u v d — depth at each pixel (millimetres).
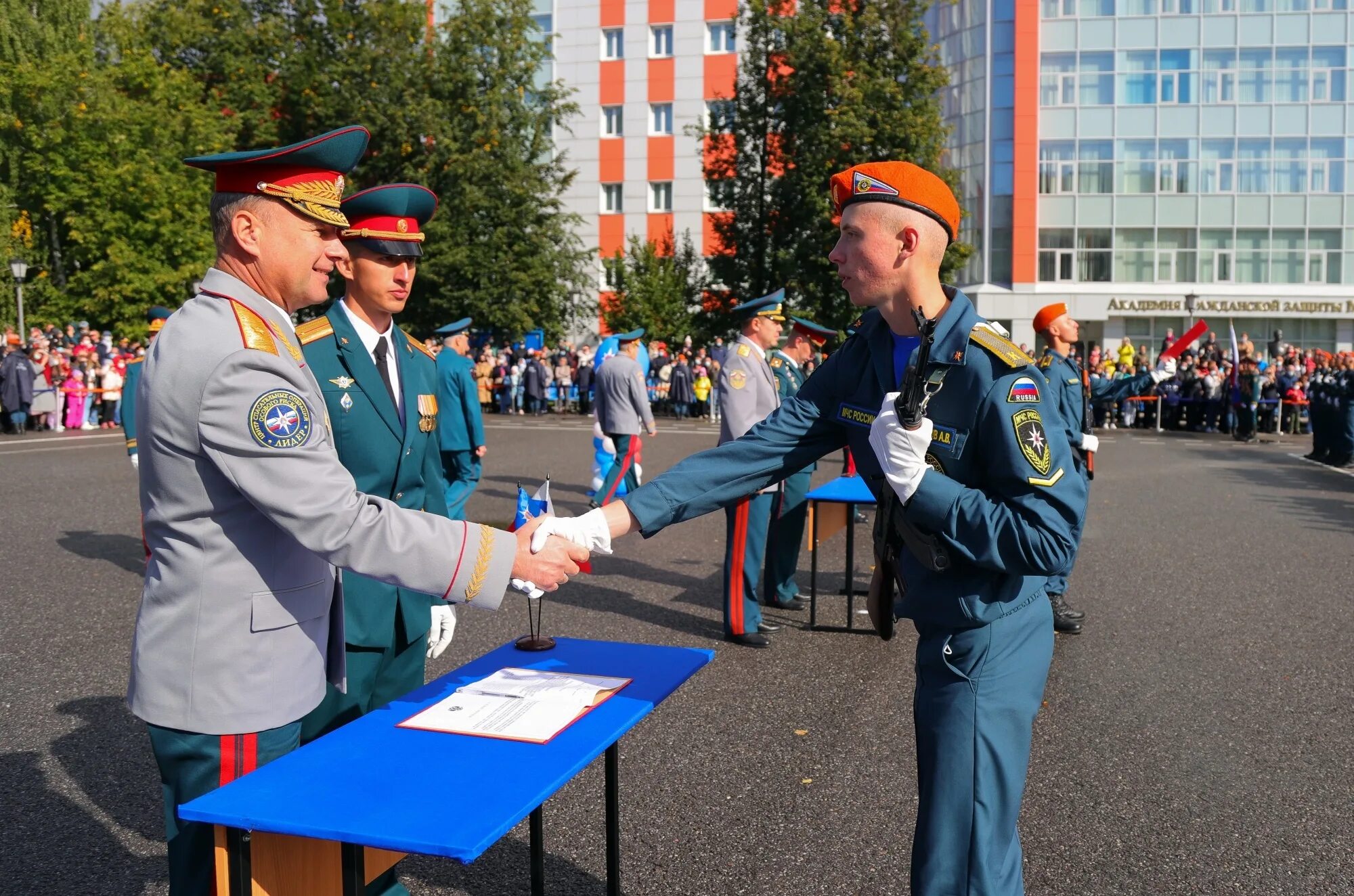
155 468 2180
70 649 5973
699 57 41375
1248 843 3701
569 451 18641
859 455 2539
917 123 28562
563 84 35750
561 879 3428
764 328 6598
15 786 4102
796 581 8336
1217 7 37000
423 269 32719
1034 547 2135
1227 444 22828
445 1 42250
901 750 4562
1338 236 37094
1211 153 37531
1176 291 37625
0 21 34312
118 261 30328
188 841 2217
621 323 37250
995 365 2238
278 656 2244
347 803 1863
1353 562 9008
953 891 2316
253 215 2277
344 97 32719
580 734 2191
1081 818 3910
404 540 2180
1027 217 38156
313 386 2373
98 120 31766
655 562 8898
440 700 2406
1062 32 37812
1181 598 7613
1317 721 4945
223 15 34688
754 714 5031
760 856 3590
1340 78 36719
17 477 13953
